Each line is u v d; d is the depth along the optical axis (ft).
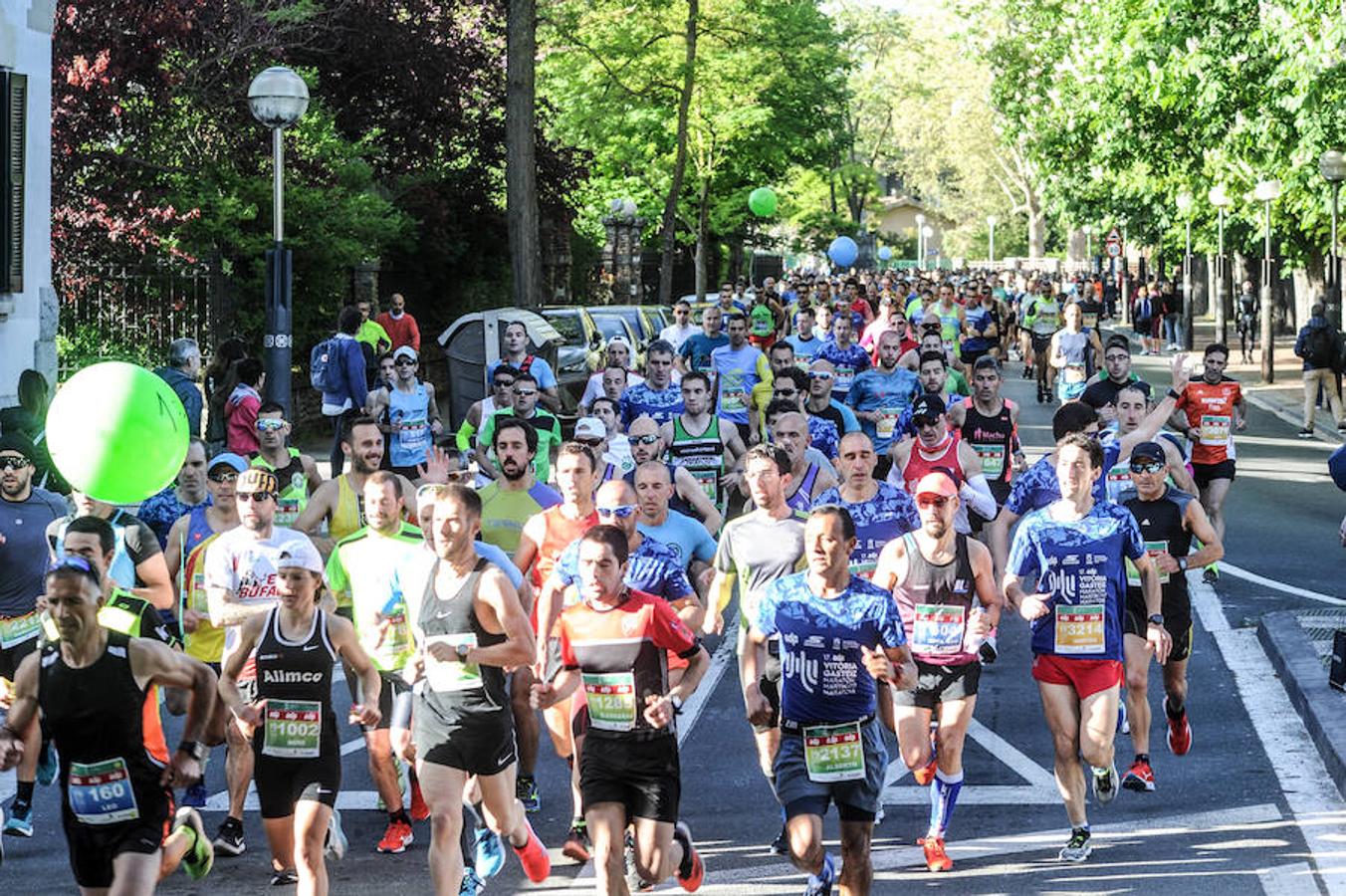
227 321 112.06
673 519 44.73
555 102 185.98
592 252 213.87
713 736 51.34
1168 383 176.76
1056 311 159.12
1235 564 78.64
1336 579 74.79
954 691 38.86
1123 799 44.39
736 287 197.77
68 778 30.35
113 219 104.22
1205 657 60.54
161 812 30.81
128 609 30.81
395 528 40.93
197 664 31.01
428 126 148.77
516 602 34.68
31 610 44.27
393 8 142.00
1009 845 40.68
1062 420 51.26
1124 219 238.27
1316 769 46.60
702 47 198.08
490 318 119.55
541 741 51.70
